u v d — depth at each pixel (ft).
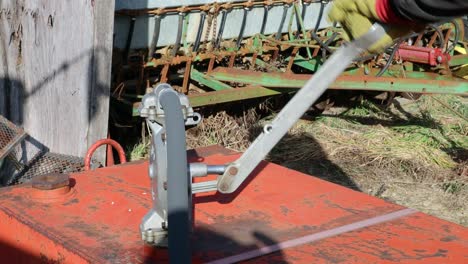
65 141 16.83
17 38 17.19
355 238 7.99
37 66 16.98
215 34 22.13
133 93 21.25
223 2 21.68
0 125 14.70
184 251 6.59
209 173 7.59
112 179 9.59
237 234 7.98
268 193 9.27
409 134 23.94
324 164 21.61
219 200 8.98
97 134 16.21
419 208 18.99
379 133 23.80
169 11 20.47
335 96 26.00
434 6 5.15
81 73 16.08
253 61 23.48
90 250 7.43
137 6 19.61
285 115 7.55
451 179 20.80
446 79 20.62
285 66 25.22
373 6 5.45
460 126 25.05
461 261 7.50
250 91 21.06
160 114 7.47
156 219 7.52
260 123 23.68
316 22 25.26
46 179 8.84
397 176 21.03
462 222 18.26
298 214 8.65
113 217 8.30
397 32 5.63
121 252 7.40
